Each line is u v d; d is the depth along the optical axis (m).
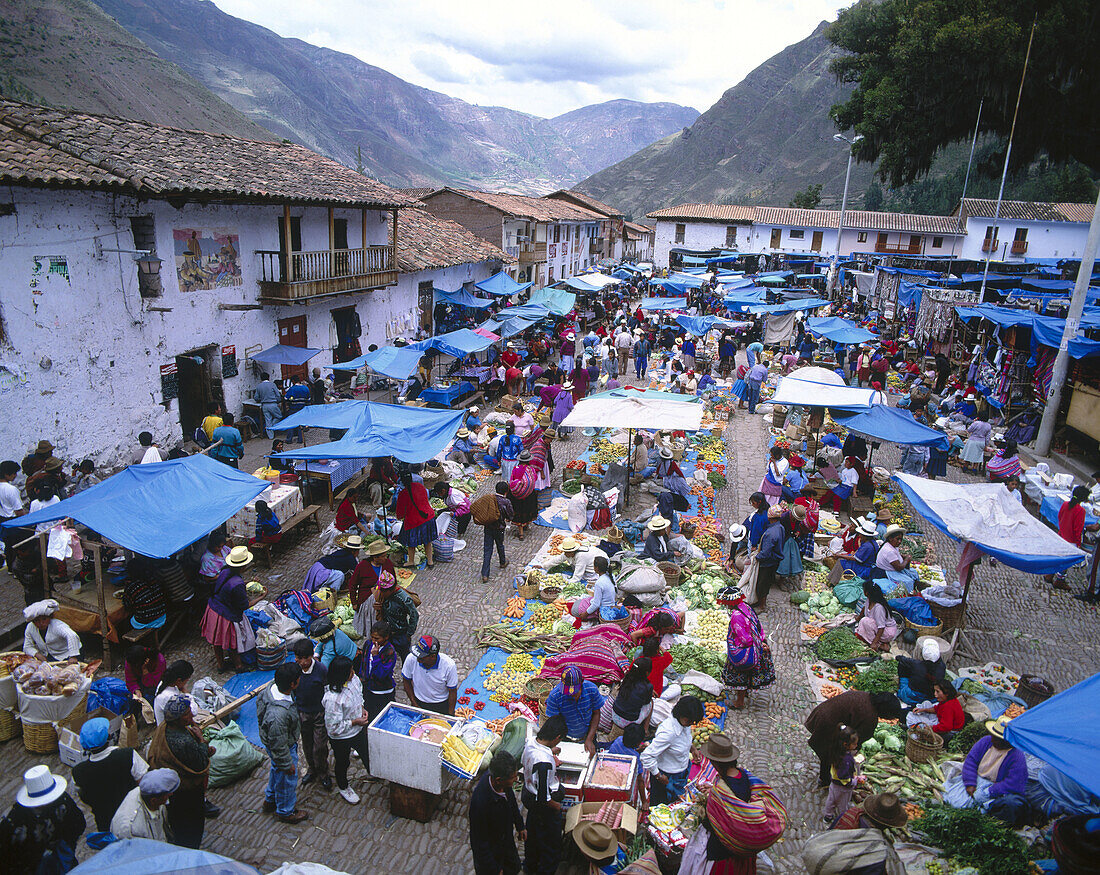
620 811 6.14
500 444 16.38
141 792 5.48
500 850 5.52
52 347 12.74
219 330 17.28
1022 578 12.67
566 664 8.07
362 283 21.97
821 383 16.09
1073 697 5.70
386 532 12.52
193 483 9.84
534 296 32.72
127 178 13.27
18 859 5.11
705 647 9.73
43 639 8.27
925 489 10.64
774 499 14.35
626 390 15.91
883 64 33.28
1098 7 25.81
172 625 9.70
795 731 8.35
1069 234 51.69
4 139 12.56
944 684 7.88
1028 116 29.89
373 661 7.45
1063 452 18.22
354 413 13.40
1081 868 5.43
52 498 11.09
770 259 60.00
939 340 27.73
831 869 5.24
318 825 6.79
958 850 6.28
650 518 13.27
